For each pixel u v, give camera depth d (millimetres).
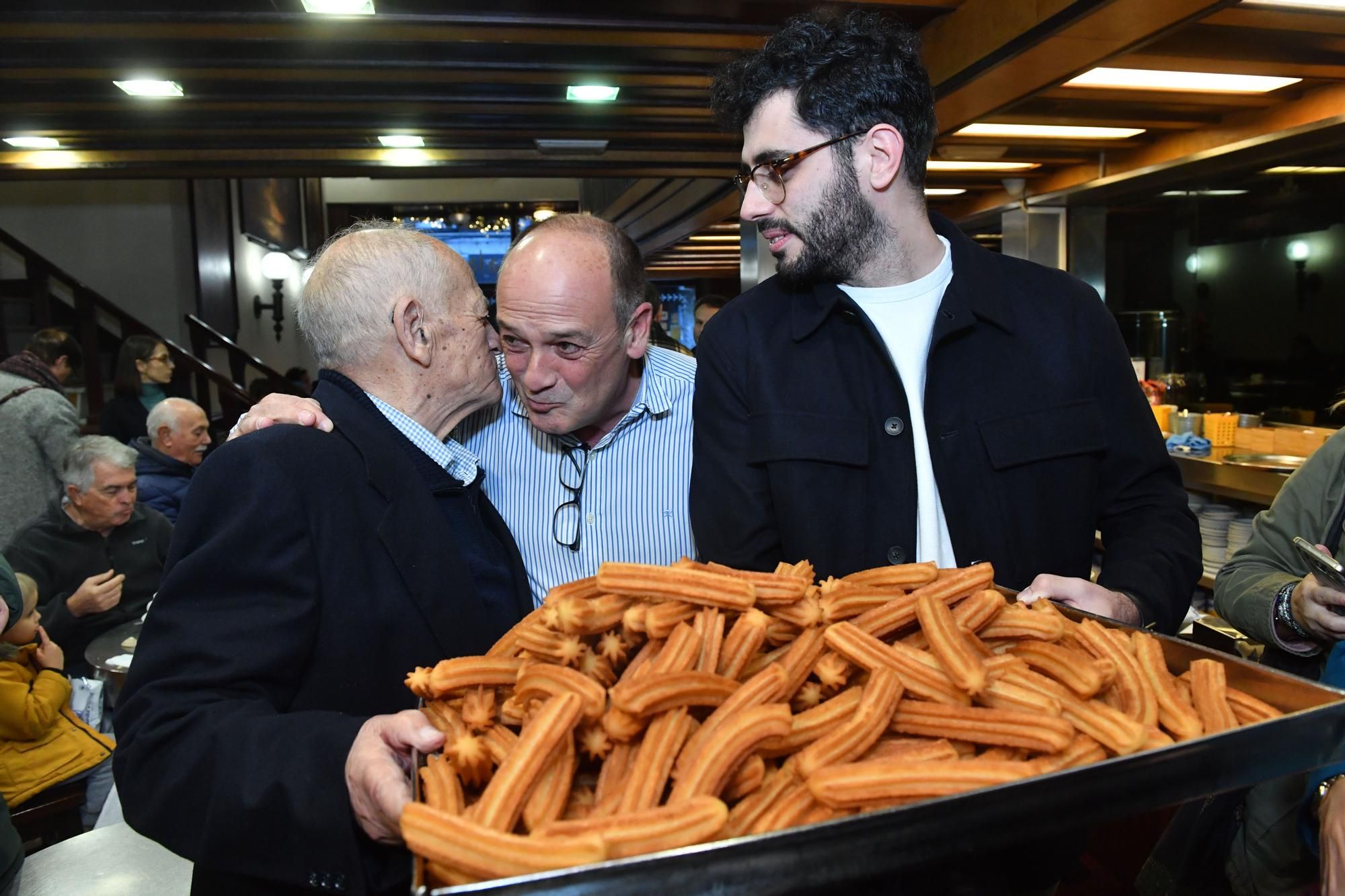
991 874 854
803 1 2572
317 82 3215
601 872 573
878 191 1343
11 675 2545
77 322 7469
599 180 8742
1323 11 2459
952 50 2697
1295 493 1645
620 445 1607
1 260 7637
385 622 1207
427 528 1250
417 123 3707
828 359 1436
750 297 1553
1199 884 1427
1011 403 1397
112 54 2803
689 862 584
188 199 8352
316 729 943
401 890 957
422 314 1285
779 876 604
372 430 1261
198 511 1127
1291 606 1477
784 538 1407
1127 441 1447
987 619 954
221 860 934
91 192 7895
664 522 1613
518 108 3479
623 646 867
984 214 4957
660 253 8688
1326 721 745
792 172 1327
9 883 1669
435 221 14844
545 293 1326
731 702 784
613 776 750
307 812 879
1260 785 1344
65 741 2619
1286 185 3637
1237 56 2654
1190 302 4297
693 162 4605
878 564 1382
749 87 1350
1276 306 3789
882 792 711
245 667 1060
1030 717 780
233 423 7680
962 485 1394
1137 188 4027
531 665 820
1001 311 1413
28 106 3357
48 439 3717
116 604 3193
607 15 2611
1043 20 2254
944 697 833
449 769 768
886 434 1398
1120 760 683
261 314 10742
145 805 1001
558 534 1603
